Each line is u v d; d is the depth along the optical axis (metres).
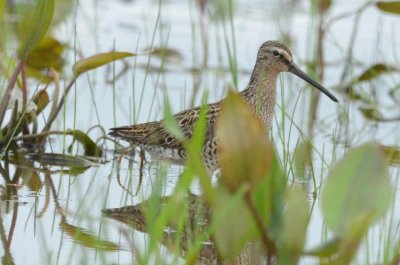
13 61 15.18
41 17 13.34
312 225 11.87
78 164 14.11
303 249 8.32
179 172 14.11
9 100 14.15
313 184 13.48
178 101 16.98
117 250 10.63
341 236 8.12
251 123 7.83
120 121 15.94
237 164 7.90
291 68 14.70
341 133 16.36
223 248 8.53
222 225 8.41
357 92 18.31
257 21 21.19
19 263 10.23
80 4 21.25
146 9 21.78
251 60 19.25
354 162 8.02
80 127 15.56
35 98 14.86
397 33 20.67
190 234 11.08
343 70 19.28
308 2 22.38
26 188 12.89
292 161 13.18
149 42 19.45
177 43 19.70
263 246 9.68
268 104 14.52
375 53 18.81
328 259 8.81
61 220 11.61
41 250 10.60
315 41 19.03
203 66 18.59
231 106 7.82
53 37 17.52
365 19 21.48
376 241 11.24
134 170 14.04
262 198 8.23
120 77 18.06
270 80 14.50
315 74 18.06
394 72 18.22
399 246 10.24
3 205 12.10
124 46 19.05
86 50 18.61
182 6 22.17
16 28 18.95
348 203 8.06
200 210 11.61
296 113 17.25
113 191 12.96
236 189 8.02
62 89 17.03
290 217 8.26
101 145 14.85
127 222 11.64
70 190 12.88
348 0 22.11
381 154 8.00
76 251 10.56
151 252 8.87
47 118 15.73
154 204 9.26
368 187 8.03
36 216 11.72
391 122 17.09
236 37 20.28
